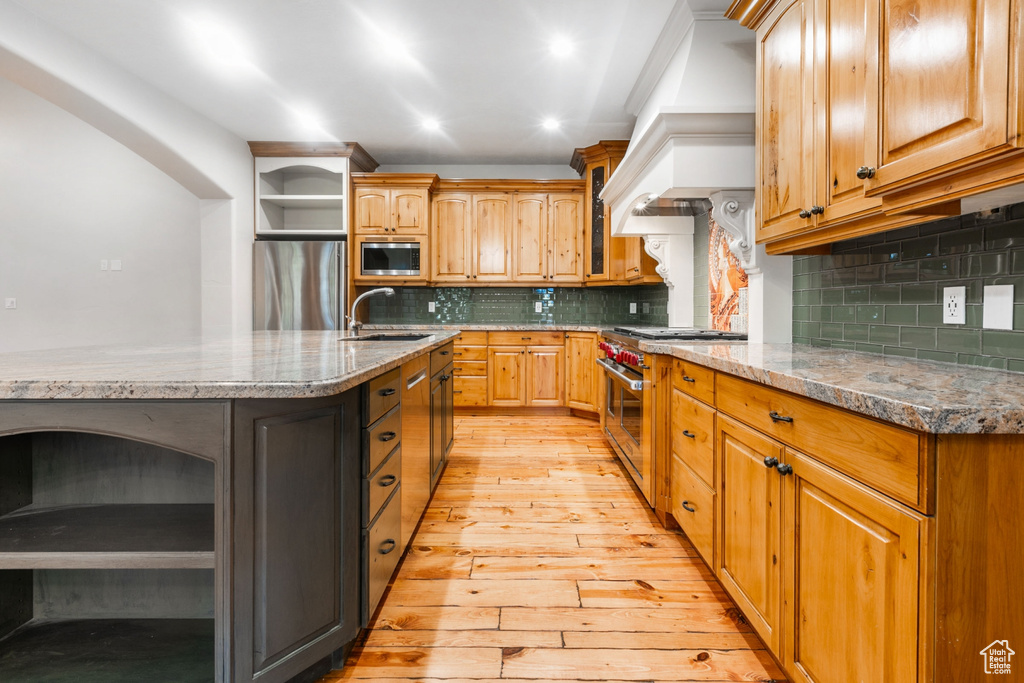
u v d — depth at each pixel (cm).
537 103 370
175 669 131
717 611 168
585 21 266
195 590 151
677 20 253
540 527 236
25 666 132
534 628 159
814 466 109
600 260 477
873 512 90
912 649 80
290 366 138
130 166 496
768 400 131
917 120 104
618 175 309
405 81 340
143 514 140
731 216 229
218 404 113
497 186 499
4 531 129
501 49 295
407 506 201
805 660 114
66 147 489
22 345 485
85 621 151
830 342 199
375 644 151
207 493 147
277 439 120
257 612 118
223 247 440
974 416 75
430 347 226
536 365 486
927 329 151
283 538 121
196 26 278
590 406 466
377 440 156
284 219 514
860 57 130
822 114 148
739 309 302
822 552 107
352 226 486
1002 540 78
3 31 256
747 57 240
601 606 171
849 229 146
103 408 113
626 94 354
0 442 138
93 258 494
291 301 466
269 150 464
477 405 487
